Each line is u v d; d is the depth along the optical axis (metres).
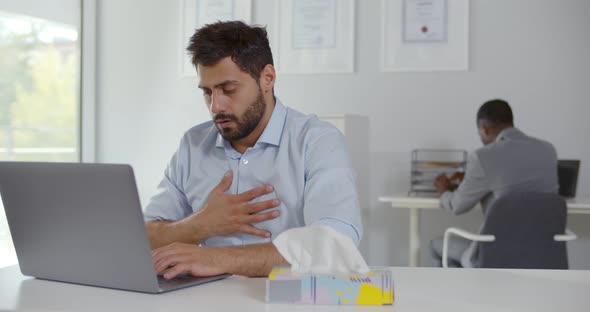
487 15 3.44
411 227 3.04
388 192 3.56
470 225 3.46
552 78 3.38
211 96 1.40
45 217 1.11
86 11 3.96
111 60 4.00
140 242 1.02
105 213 1.04
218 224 1.43
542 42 3.38
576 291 1.08
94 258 1.08
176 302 0.98
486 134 2.87
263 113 1.45
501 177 2.63
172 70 3.89
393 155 3.55
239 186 1.55
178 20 3.88
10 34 3.46
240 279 1.18
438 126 3.50
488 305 0.97
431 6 3.49
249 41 1.39
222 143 1.58
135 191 1.00
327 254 0.99
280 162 1.51
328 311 0.92
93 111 3.99
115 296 1.02
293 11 3.65
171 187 1.67
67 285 1.12
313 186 1.41
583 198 3.04
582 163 3.35
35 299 1.00
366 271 1.00
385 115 3.56
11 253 3.45
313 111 3.65
